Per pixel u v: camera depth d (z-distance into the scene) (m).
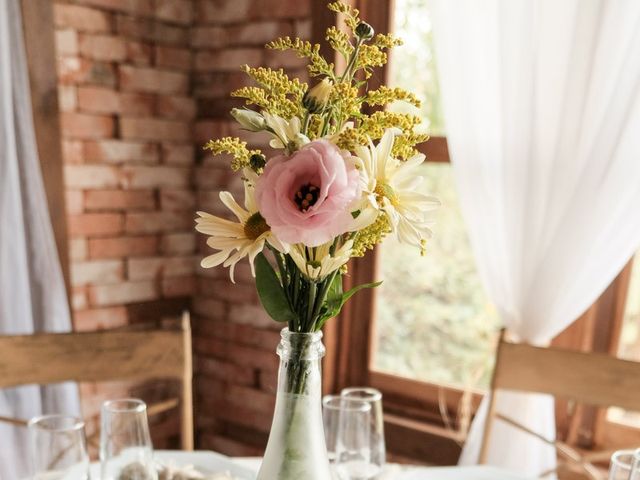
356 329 2.04
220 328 2.23
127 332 1.38
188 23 2.13
